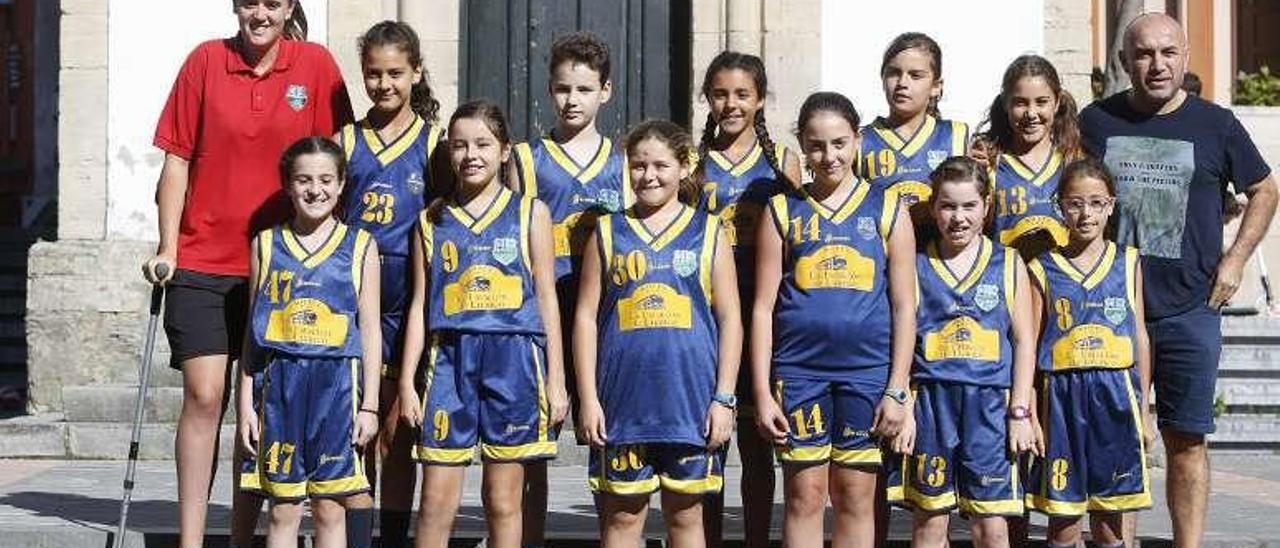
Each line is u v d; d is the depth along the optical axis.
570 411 9.56
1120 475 8.77
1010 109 9.14
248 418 8.55
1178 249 9.12
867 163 9.12
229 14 13.38
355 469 8.50
